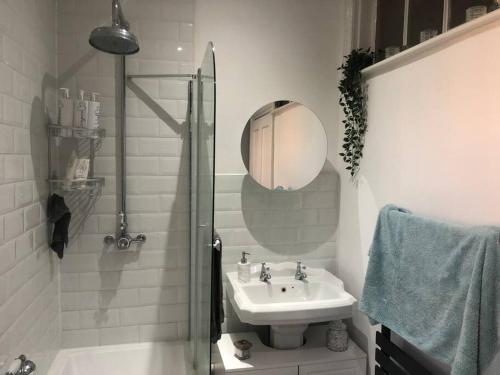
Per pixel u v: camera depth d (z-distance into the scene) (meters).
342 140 2.31
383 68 1.87
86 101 1.85
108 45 1.66
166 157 2.15
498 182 1.23
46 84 1.86
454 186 1.42
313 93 2.31
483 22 1.27
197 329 2.02
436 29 1.60
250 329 2.29
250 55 2.22
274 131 2.25
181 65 2.13
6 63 1.39
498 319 1.13
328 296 2.11
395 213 1.63
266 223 2.30
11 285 1.43
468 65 1.35
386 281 1.67
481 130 1.29
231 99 2.21
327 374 1.93
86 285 2.12
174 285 2.22
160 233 2.18
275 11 2.23
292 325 1.98
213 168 1.55
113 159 2.10
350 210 2.22
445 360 1.32
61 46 2.00
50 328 1.93
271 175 2.25
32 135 1.66
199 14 2.15
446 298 1.32
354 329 2.17
